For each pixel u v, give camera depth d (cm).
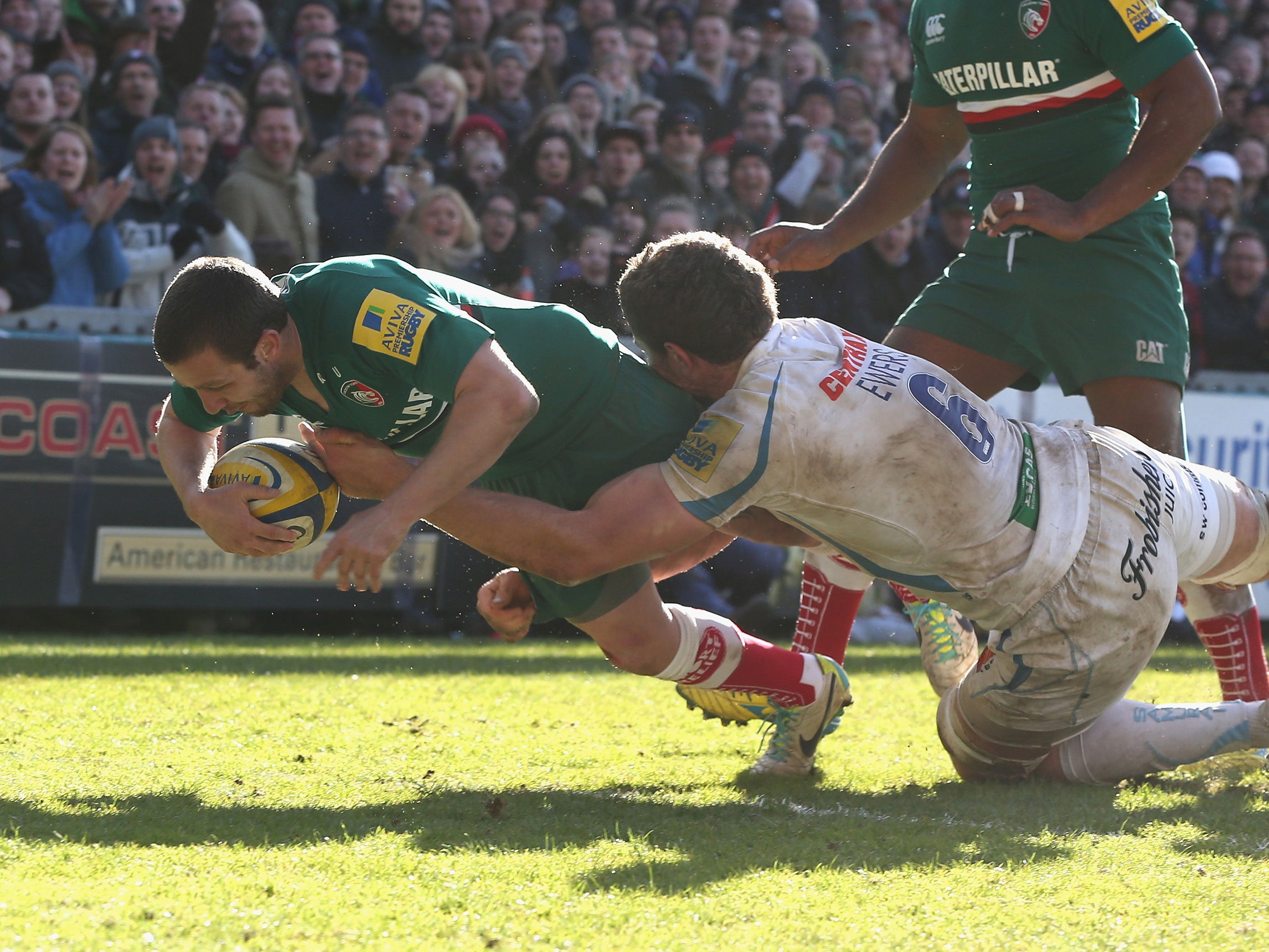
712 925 409
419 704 930
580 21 2034
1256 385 1767
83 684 973
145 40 1694
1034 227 708
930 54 810
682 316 597
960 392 611
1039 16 746
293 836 521
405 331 538
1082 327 773
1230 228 2056
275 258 1655
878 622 1677
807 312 1789
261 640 1427
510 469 636
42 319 1471
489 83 1903
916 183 864
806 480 581
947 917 424
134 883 442
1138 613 619
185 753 711
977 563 605
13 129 1557
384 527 518
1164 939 404
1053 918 425
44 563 1374
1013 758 665
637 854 500
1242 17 2297
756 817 582
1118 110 772
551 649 1393
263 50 1812
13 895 421
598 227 1848
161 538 1412
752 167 1975
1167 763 664
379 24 1861
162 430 621
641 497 585
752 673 676
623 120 2006
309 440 596
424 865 476
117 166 1633
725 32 2077
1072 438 633
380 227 1706
